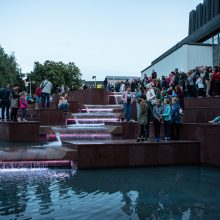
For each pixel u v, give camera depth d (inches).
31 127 697.0
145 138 589.3
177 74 878.4
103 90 1143.6
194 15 1829.5
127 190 378.0
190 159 551.5
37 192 365.1
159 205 326.3
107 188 386.0
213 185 403.2
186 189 384.5
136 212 305.3
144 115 574.6
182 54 1229.1
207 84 789.2
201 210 312.2
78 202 331.9
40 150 509.0
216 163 525.7
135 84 1167.0
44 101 878.4
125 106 759.7
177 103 602.9
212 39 1556.3
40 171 474.6
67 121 862.5
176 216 296.7
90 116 869.8
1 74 2669.8
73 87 2940.5
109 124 761.0
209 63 1218.6
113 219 287.7
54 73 2827.3
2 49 2822.3
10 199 339.3
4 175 446.0
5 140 708.0
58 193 362.0
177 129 607.5
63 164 501.4
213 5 1519.4
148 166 528.4
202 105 759.7
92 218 289.0
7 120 745.0
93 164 506.3
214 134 528.7
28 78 2893.7
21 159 489.1
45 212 302.0
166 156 539.5
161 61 1504.7
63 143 581.0
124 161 519.5
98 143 518.6
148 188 388.2
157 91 677.9
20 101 730.2
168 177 448.1
